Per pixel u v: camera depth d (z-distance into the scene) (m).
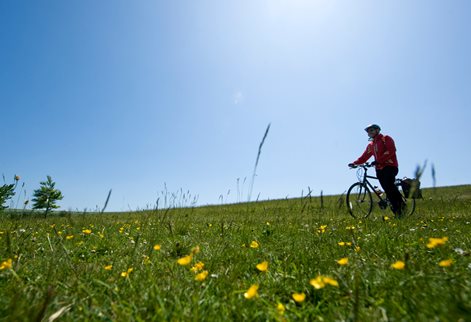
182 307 2.10
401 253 3.40
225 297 2.25
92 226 7.55
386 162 9.20
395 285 2.29
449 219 7.54
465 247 3.76
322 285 1.97
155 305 2.10
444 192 25.52
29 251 4.26
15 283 2.65
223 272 3.01
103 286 2.59
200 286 2.48
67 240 5.19
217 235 5.70
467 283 2.12
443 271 2.53
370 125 9.58
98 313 2.01
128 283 2.65
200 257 3.80
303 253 3.58
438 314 1.71
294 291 2.47
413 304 1.90
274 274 2.96
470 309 1.70
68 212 6.00
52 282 2.65
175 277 2.82
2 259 3.35
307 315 2.00
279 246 4.47
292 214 10.32
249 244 4.53
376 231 5.47
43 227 6.96
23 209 5.80
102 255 4.39
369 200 10.05
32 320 1.64
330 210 11.85
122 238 5.56
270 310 1.98
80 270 3.15
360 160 10.13
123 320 1.87
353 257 3.39
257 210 14.24
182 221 7.88
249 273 3.20
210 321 1.91
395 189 9.17
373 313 1.81
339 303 2.17
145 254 4.03
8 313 1.93
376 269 2.72
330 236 4.98
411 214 9.30
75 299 2.25
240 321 1.99
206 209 19.20
